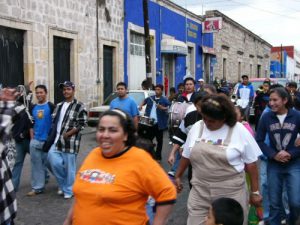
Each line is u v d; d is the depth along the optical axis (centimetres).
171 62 2761
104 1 1948
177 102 850
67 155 727
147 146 371
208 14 3438
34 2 1506
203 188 408
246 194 421
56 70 1667
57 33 1631
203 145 405
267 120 522
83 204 298
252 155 409
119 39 2097
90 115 1466
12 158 725
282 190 525
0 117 389
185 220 631
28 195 752
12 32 1445
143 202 305
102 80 1941
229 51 3950
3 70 1408
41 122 744
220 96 405
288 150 510
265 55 5556
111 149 300
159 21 2552
